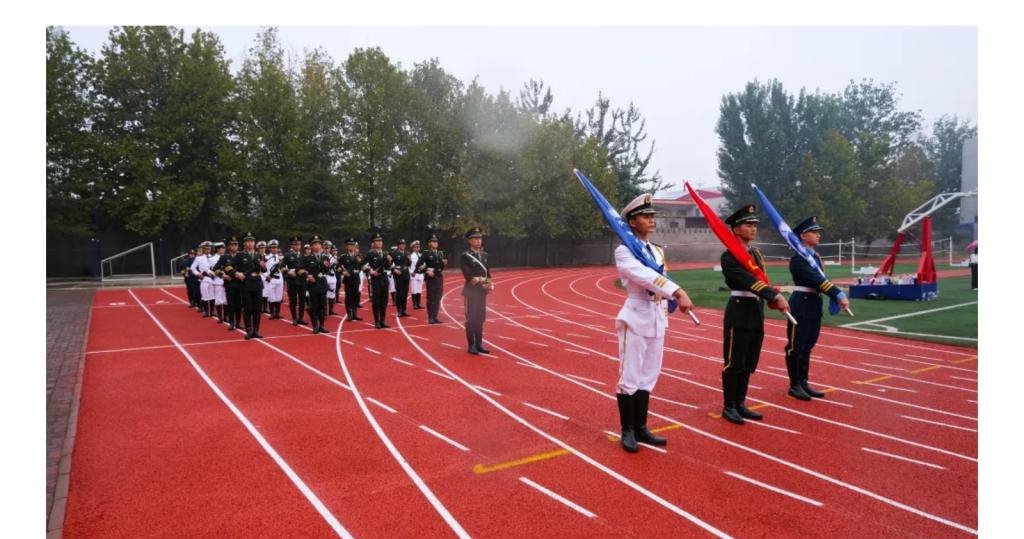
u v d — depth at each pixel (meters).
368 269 12.01
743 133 51.16
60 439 5.28
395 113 31.06
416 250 15.41
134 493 4.19
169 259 29.17
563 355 8.97
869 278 16.53
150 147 26.31
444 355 9.01
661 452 4.93
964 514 3.82
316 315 11.38
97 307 16.22
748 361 5.76
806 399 6.47
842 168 46.50
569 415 5.93
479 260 9.17
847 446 5.05
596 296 19.09
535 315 14.04
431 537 3.55
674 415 5.95
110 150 24.83
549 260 41.88
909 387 7.00
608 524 3.71
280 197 28.22
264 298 14.77
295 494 4.15
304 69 32.47
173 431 5.49
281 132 28.20
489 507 3.94
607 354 9.05
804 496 4.10
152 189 25.92
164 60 26.48
